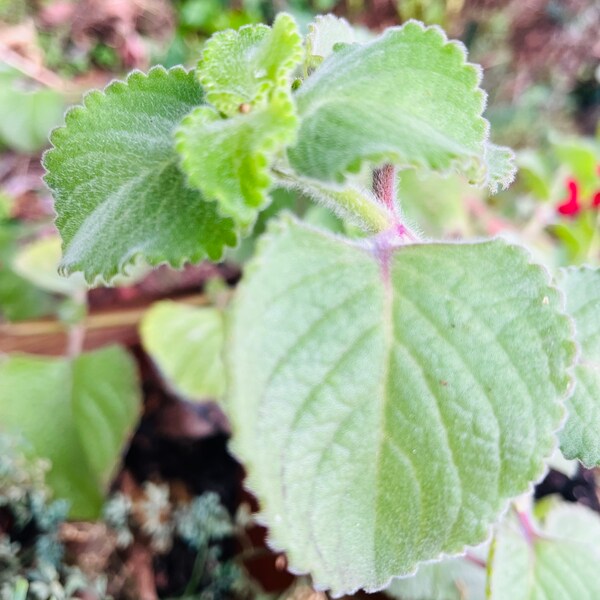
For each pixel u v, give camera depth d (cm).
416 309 14
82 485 29
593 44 60
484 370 14
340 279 14
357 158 12
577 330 19
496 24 60
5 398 30
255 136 13
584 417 18
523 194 49
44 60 50
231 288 39
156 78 16
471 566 25
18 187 44
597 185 41
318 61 17
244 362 12
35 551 28
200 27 57
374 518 14
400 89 14
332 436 14
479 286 14
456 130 14
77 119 16
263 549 30
